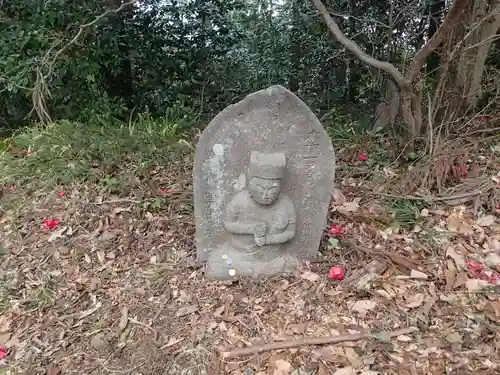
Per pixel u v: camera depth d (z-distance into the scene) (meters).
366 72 5.78
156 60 6.09
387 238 3.29
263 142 2.86
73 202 3.88
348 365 2.37
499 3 3.77
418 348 2.45
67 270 3.19
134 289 2.97
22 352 2.60
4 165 4.48
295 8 5.92
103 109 5.68
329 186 2.95
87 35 5.31
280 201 2.92
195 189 2.94
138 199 3.88
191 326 2.68
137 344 2.60
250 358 2.46
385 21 5.11
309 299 2.81
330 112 5.45
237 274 2.99
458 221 3.34
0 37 5.26
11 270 3.25
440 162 3.80
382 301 2.76
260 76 6.36
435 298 2.76
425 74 4.38
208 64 6.29
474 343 2.46
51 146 4.66
